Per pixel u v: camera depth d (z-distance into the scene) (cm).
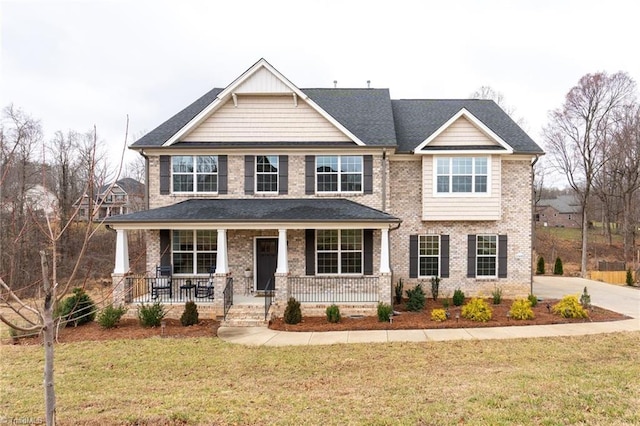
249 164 1691
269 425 619
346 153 1683
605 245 4466
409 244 1777
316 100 2014
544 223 6228
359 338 1173
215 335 1229
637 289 2120
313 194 1694
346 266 1662
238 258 1662
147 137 1728
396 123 1958
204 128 1695
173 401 723
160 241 1647
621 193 3853
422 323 1327
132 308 1440
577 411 645
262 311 1428
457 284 1773
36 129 2761
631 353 990
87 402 724
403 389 768
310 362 962
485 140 1719
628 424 598
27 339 1205
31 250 1468
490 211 1702
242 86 1662
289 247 1655
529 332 1207
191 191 1705
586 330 1223
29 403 725
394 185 1778
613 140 3562
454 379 821
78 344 1134
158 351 1062
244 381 840
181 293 1530
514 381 795
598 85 3164
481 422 613
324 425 618
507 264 1767
